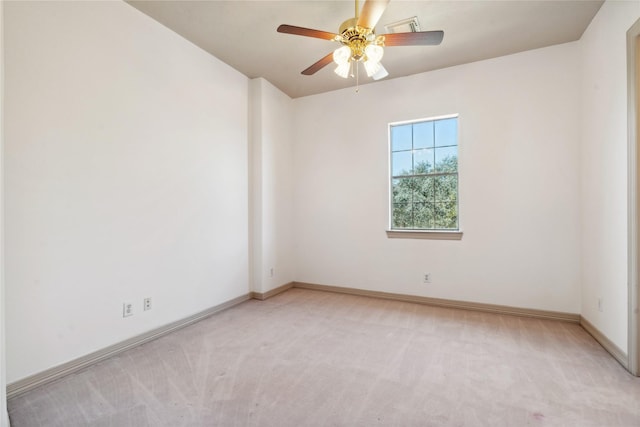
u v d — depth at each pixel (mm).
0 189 1541
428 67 3754
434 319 3332
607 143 2574
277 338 2836
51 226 2135
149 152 2805
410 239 3982
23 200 1998
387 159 4129
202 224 3363
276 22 2863
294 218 4797
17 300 1971
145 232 2770
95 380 2129
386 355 2496
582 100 3102
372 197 4215
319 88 4402
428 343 2721
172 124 3023
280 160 4484
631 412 1771
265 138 4148
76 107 2271
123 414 1771
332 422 1701
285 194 4605
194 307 3254
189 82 3203
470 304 3656
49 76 2121
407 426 1668
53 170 2145
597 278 2766
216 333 2957
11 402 1883
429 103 3857
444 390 2004
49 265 2125
